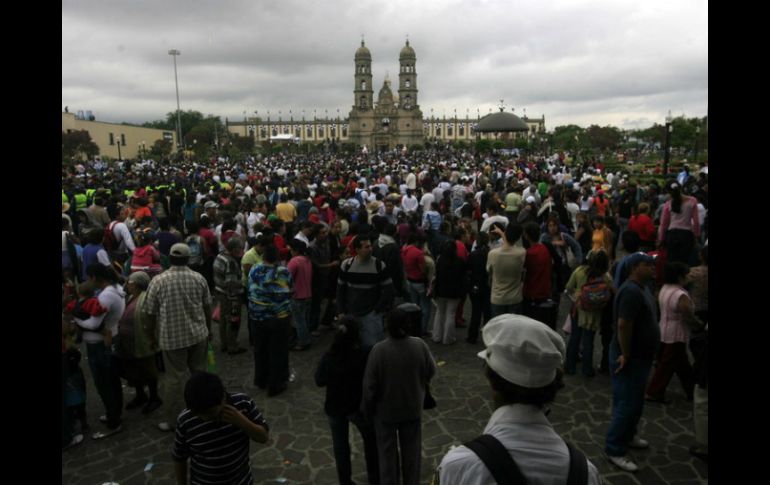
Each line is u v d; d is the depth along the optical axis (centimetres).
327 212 1254
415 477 418
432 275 840
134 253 894
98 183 1875
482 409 607
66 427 545
